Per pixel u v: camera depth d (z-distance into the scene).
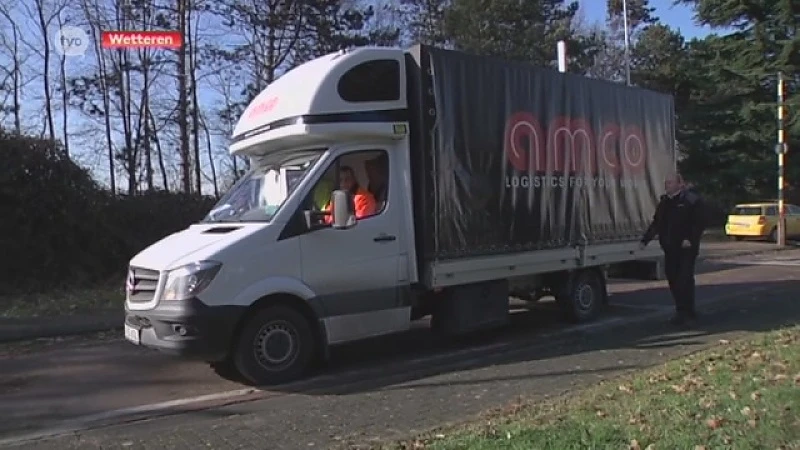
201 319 6.64
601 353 8.33
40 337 10.65
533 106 9.39
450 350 8.74
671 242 10.20
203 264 6.72
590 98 10.30
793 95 35.38
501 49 40.84
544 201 9.48
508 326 10.30
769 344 7.41
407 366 7.93
